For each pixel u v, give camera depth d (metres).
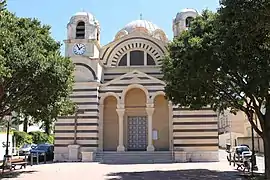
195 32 21.48
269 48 15.33
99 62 37.72
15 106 23.95
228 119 69.19
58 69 21.95
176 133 34.75
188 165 29.52
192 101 23.84
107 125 37.47
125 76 36.47
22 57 20.34
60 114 27.39
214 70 17.95
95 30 39.44
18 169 26.70
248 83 18.16
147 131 37.31
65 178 21.06
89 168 27.05
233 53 16.34
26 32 22.61
